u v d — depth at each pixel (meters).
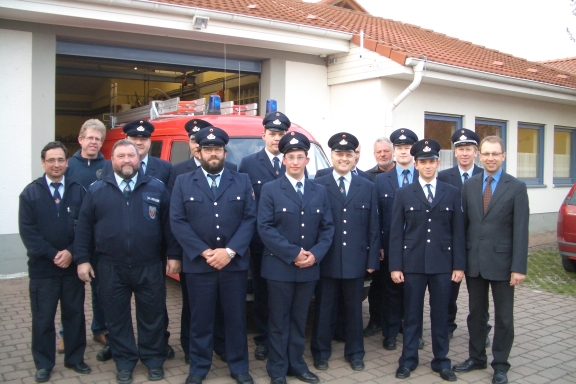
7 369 4.37
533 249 10.35
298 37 9.20
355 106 9.88
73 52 7.98
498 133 11.89
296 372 4.21
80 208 4.20
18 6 6.85
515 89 10.94
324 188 4.41
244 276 4.20
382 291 5.08
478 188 4.39
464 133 5.05
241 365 4.16
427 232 4.34
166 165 4.92
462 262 4.36
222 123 5.92
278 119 4.68
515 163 12.09
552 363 4.64
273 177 4.71
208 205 4.08
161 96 14.20
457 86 10.41
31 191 4.10
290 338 4.23
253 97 10.30
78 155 4.85
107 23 7.64
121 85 14.19
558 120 13.21
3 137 7.21
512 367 4.55
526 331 5.51
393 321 4.97
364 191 4.52
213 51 8.95
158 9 7.77
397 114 9.74
